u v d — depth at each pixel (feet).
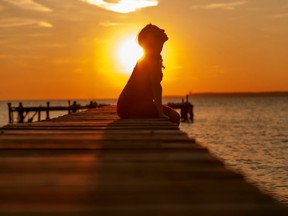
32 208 5.51
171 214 5.17
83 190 6.50
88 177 7.43
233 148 84.58
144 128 16.74
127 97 23.24
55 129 17.37
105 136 13.80
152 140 12.46
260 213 5.16
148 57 22.31
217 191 6.33
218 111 306.14
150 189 6.52
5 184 6.93
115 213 5.25
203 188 6.52
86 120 23.58
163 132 14.80
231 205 5.54
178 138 12.88
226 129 135.54
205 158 9.20
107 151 10.59
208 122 171.22
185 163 8.64
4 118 228.63
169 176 7.43
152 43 22.07
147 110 23.07
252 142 95.96
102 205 5.65
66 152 10.53
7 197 6.12
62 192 6.40
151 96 23.22
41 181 7.15
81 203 5.76
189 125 151.74
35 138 13.50
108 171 7.97
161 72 22.30
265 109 335.26
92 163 8.79
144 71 22.68
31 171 8.01
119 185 6.82
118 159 9.23
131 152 10.26
